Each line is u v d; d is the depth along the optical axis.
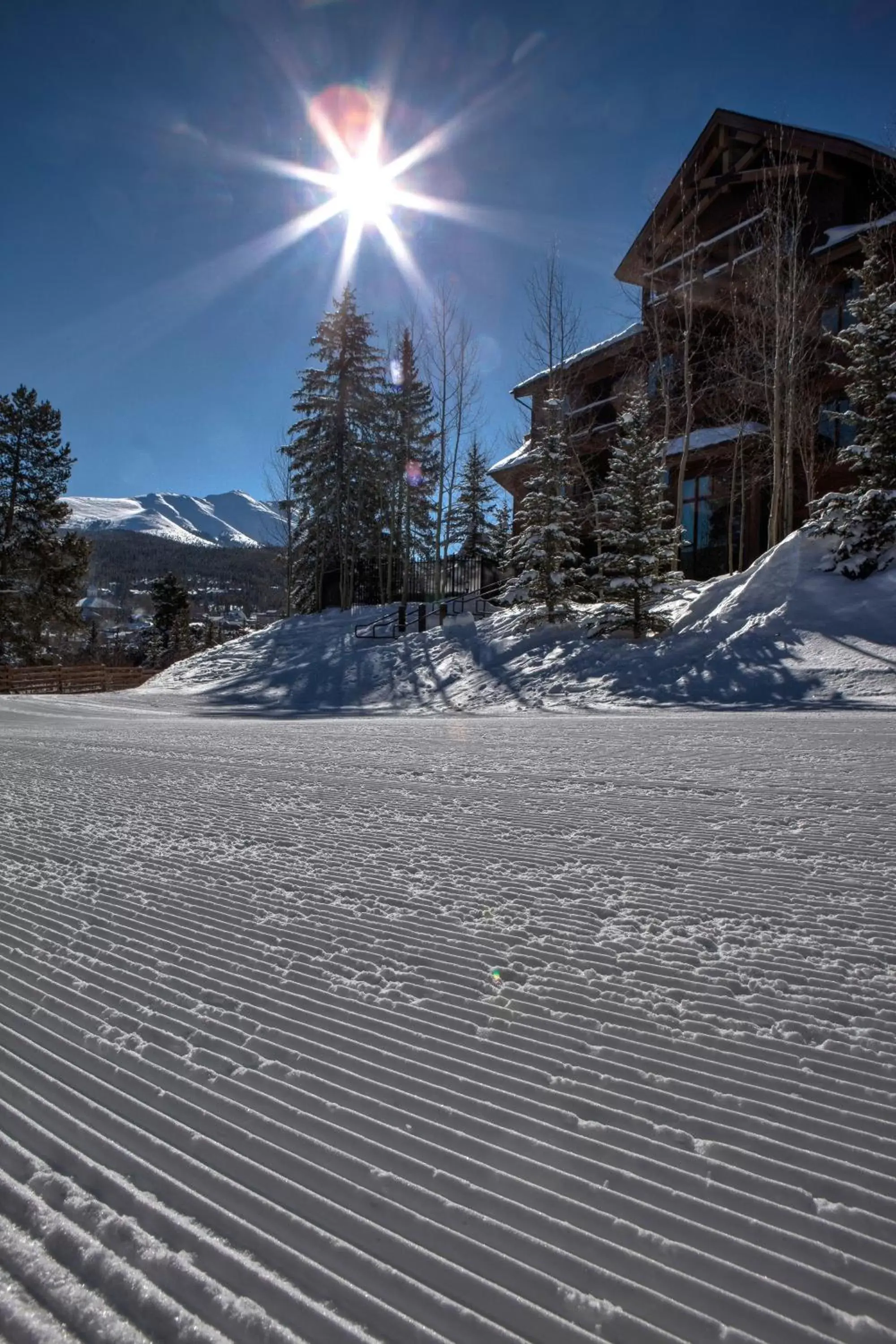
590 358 29.20
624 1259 1.31
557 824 4.73
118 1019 2.21
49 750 9.58
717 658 16.44
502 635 23.44
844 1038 2.07
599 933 2.87
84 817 5.13
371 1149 1.60
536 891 3.39
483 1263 1.30
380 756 8.31
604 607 20.25
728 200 26.45
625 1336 1.16
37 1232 1.36
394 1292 1.24
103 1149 1.61
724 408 25.75
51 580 42.25
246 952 2.72
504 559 30.77
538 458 23.09
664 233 26.67
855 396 17.98
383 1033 2.12
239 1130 1.67
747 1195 1.46
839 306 23.61
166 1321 1.17
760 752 7.64
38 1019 2.22
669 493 26.84
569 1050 2.02
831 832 4.36
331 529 37.88
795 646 15.80
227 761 8.16
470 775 6.75
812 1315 1.20
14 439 42.00
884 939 2.77
